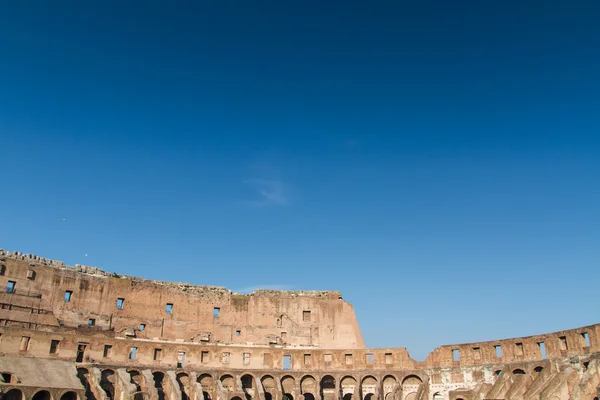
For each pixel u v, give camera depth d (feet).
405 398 325.42
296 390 323.37
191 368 316.40
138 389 298.15
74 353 286.66
